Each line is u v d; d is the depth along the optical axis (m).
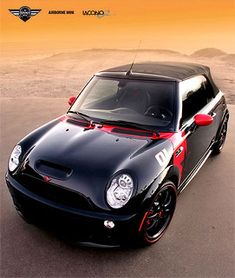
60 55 52.97
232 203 3.61
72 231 2.48
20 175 2.76
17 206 2.89
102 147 2.74
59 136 3.00
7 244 2.82
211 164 4.66
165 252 2.76
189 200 3.66
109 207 2.34
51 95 10.93
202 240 2.94
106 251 2.75
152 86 3.38
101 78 3.78
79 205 2.40
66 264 2.60
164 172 2.63
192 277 2.49
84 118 3.32
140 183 2.42
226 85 12.27
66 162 2.57
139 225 2.43
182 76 3.58
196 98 3.72
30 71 22.89
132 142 2.83
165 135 2.97
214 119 4.20
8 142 5.46
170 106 3.20
